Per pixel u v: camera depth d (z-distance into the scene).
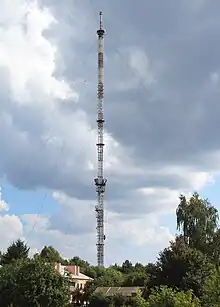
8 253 88.88
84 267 145.50
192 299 36.41
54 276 61.66
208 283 35.12
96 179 113.31
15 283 60.56
